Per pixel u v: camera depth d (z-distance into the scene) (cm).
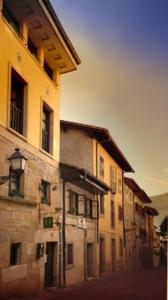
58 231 1619
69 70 1689
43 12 1370
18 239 1274
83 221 1903
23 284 1283
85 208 2038
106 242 2397
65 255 1647
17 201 1275
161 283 1734
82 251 1920
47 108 1630
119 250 2728
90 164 2175
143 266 3278
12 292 1209
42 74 1566
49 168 1582
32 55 1478
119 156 2580
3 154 1208
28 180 1372
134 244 3125
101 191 2128
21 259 1284
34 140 1455
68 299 1262
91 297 1304
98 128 2102
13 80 1399
